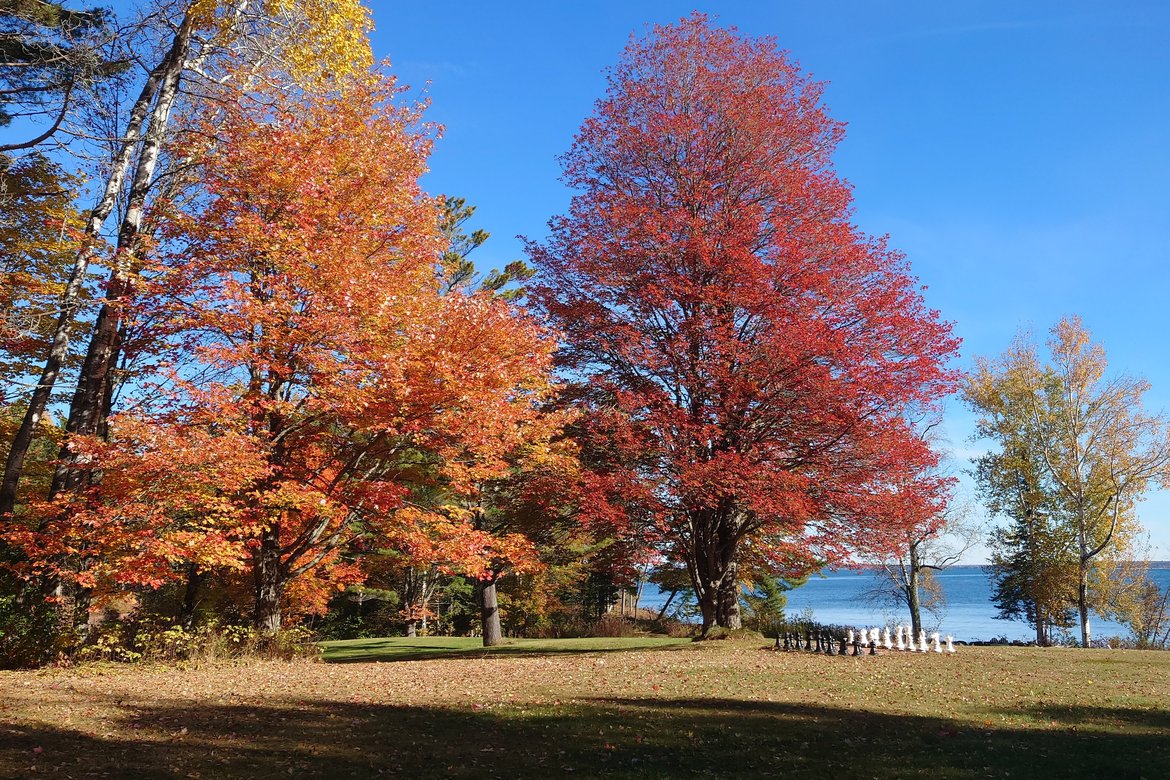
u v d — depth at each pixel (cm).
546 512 2103
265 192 1532
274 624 1617
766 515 1816
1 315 1538
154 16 1569
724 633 1994
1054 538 3566
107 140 1551
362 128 1631
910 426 1900
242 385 1574
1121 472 3328
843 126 2183
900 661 1642
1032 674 1435
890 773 693
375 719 906
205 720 873
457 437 1585
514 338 1619
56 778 618
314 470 1664
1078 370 3447
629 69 2270
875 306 1856
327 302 1445
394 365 1394
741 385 1783
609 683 1234
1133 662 1673
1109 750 791
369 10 1703
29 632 1262
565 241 2177
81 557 1370
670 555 2033
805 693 1169
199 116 1745
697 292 1898
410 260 1639
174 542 1277
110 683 1112
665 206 2127
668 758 746
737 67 2177
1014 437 3625
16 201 1756
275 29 1652
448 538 1658
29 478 1819
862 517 1841
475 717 933
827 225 1970
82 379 1537
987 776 684
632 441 1848
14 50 1622
